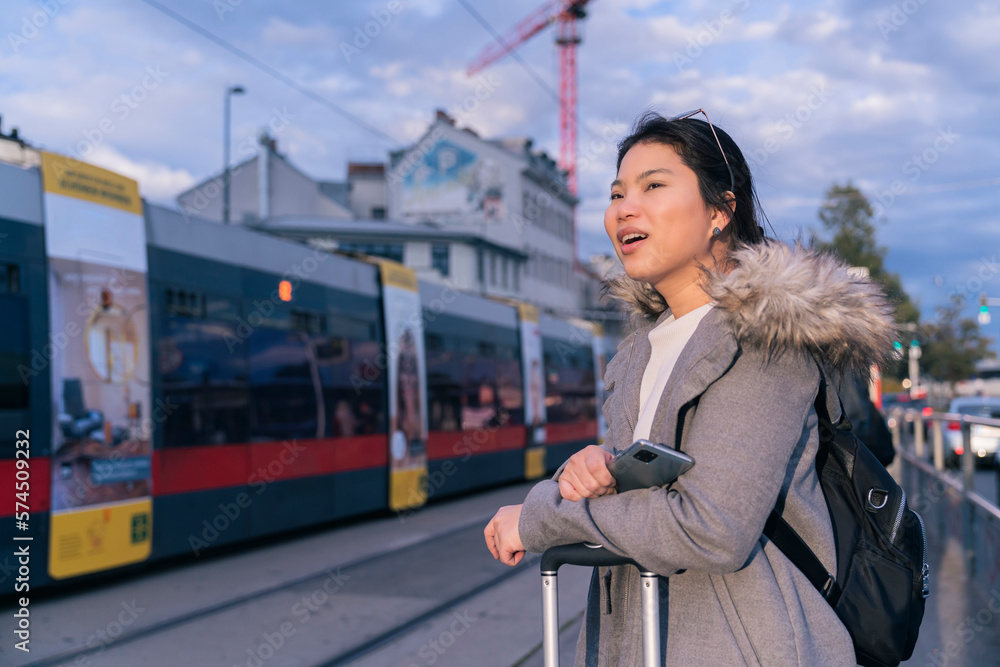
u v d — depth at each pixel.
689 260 1.48
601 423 21.27
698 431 1.30
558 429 18.56
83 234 7.00
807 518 1.37
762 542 1.35
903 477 12.86
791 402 1.31
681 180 1.47
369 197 53.34
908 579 1.40
